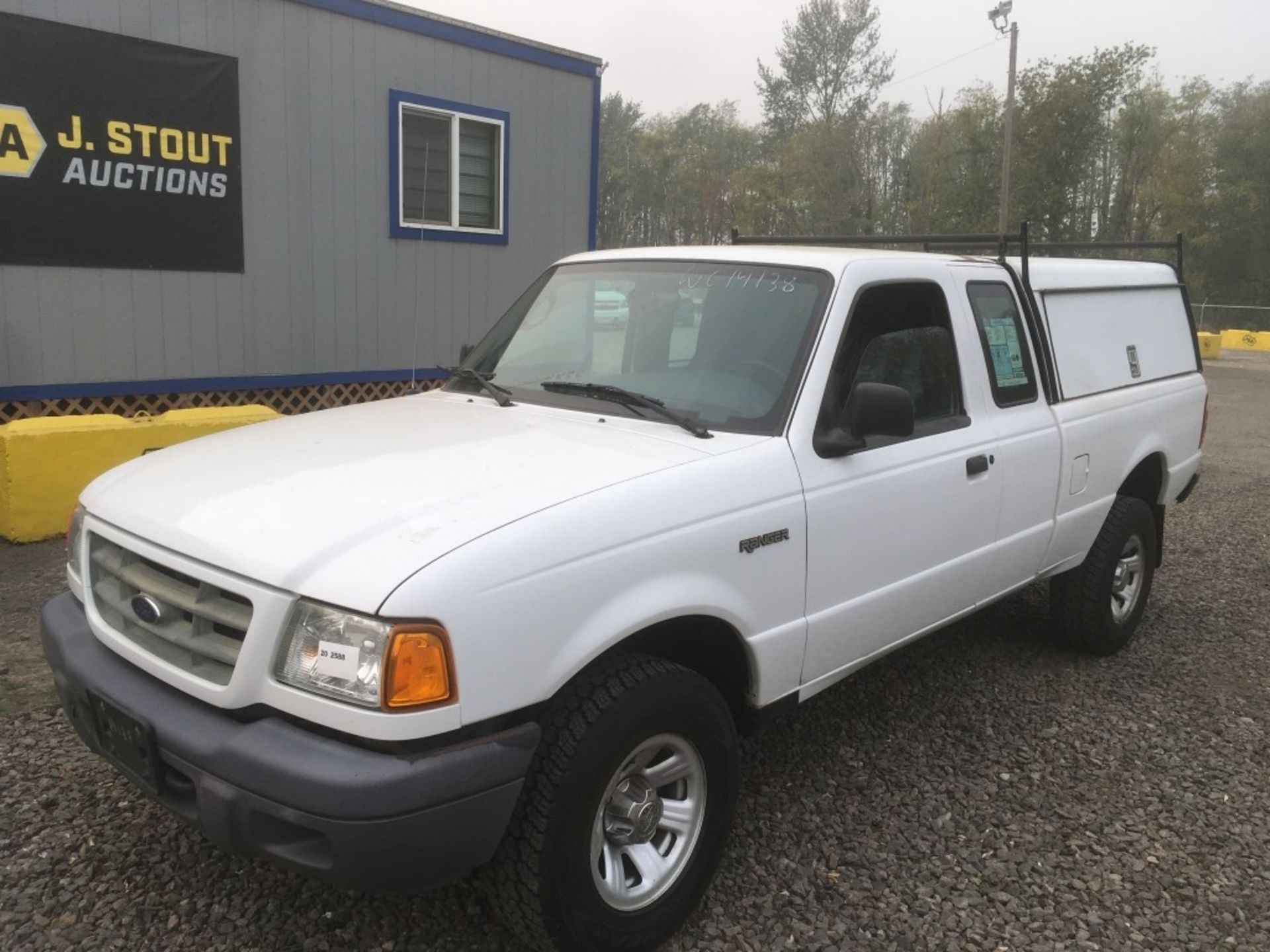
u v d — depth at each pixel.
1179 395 5.51
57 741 3.79
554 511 2.50
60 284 7.48
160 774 2.45
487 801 2.28
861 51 61.91
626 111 73.44
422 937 2.82
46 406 7.58
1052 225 36.69
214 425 7.12
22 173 7.16
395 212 9.44
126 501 2.77
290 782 2.17
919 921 3.00
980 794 3.76
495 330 4.21
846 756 4.02
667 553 2.69
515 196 10.49
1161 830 3.57
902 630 3.68
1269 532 8.15
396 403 3.72
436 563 2.26
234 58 8.13
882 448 3.45
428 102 9.50
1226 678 5.02
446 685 2.23
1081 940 2.95
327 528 2.40
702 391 3.35
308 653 2.25
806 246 4.76
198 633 2.46
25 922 2.78
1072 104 35.62
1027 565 4.36
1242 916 3.09
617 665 2.64
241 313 8.55
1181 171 46.06
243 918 2.85
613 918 2.63
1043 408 4.38
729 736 2.93
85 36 7.31
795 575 3.11
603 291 3.87
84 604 2.85
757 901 3.06
